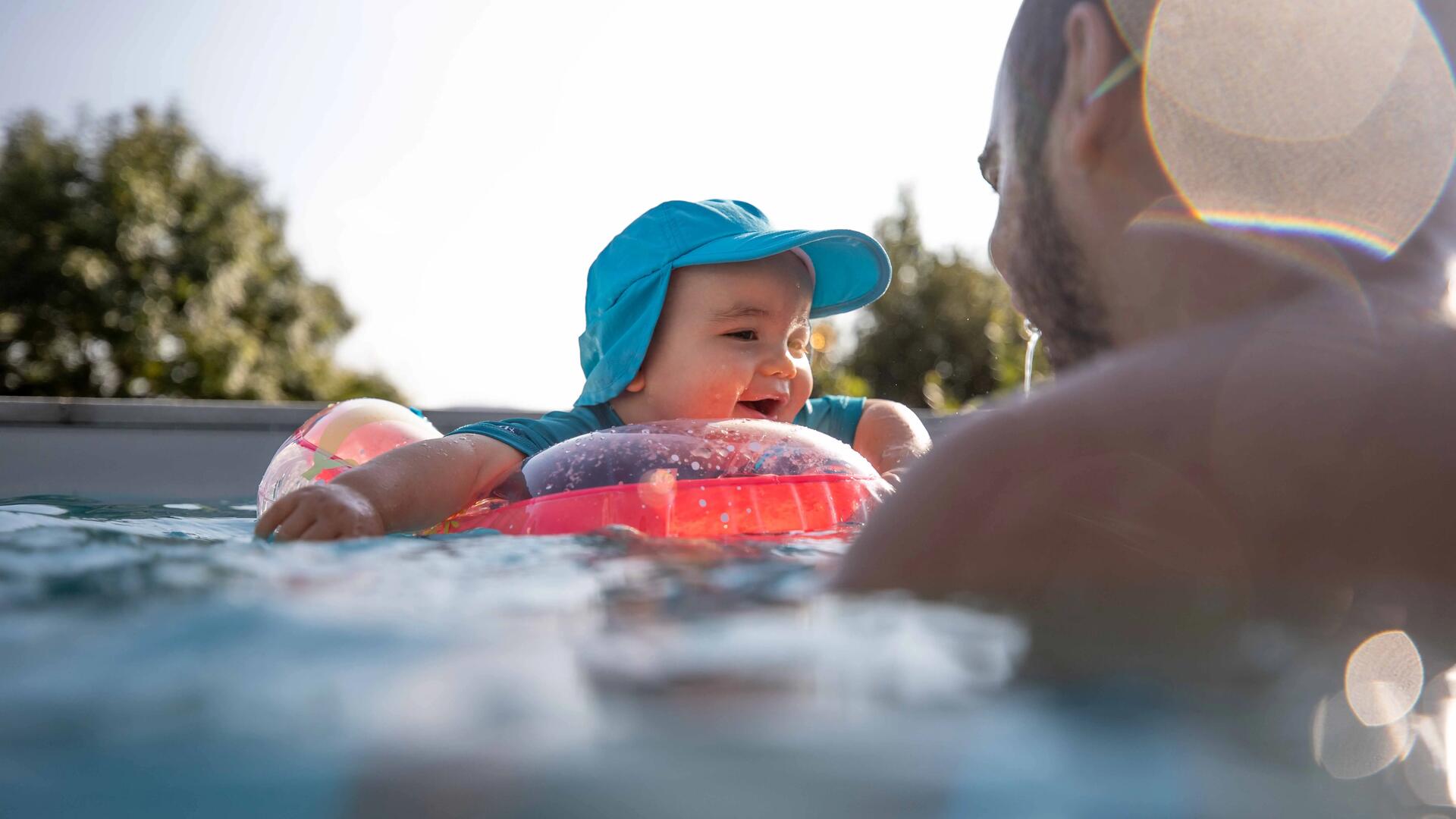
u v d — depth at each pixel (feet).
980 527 2.22
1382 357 2.09
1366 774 1.37
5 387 70.23
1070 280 2.76
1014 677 1.67
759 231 8.00
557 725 1.47
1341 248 2.31
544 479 5.49
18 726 1.44
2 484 10.52
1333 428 2.01
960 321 73.77
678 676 1.67
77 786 1.28
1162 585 2.02
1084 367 2.71
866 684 1.64
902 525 2.31
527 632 1.93
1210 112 2.43
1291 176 2.35
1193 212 2.46
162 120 78.38
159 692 1.58
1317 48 2.35
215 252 75.56
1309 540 1.96
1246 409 2.07
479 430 6.41
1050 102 2.77
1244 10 2.41
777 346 7.58
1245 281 2.38
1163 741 1.44
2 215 71.87
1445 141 2.35
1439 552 1.93
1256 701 1.57
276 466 6.96
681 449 5.49
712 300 7.43
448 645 1.85
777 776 1.32
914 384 72.08
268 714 1.49
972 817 1.22
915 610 2.09
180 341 72.84
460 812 1.23
